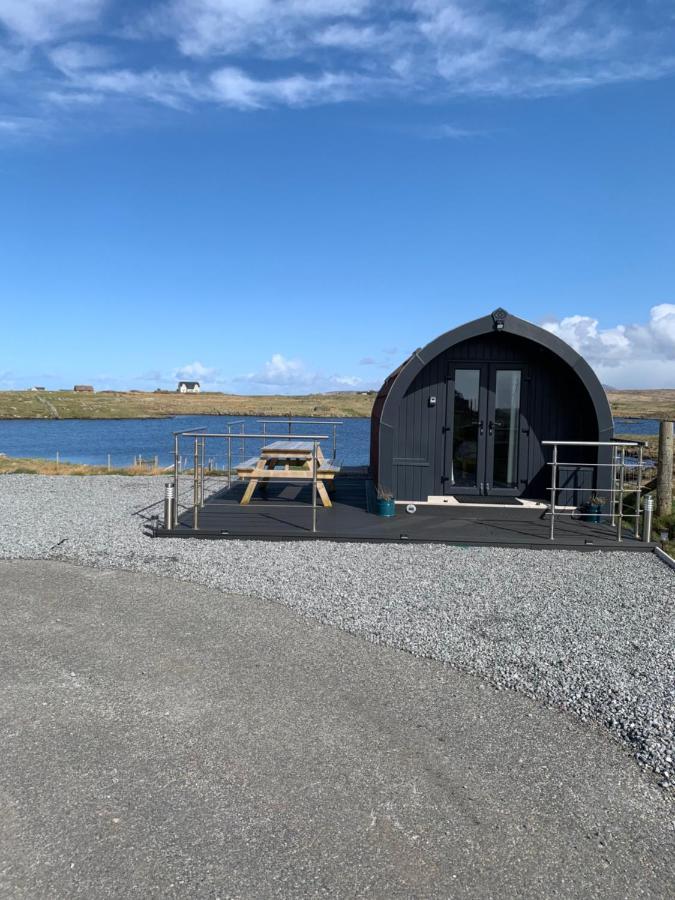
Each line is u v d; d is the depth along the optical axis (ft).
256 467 35.29
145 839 8.82
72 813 9.36
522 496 33.76
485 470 33.96
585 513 31.48
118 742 11.39
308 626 17.65
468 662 15.15
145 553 25.73
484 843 8.89
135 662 15.05
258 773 10.50
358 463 87.92
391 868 8.36
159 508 37.32
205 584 21.67
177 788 10.03
